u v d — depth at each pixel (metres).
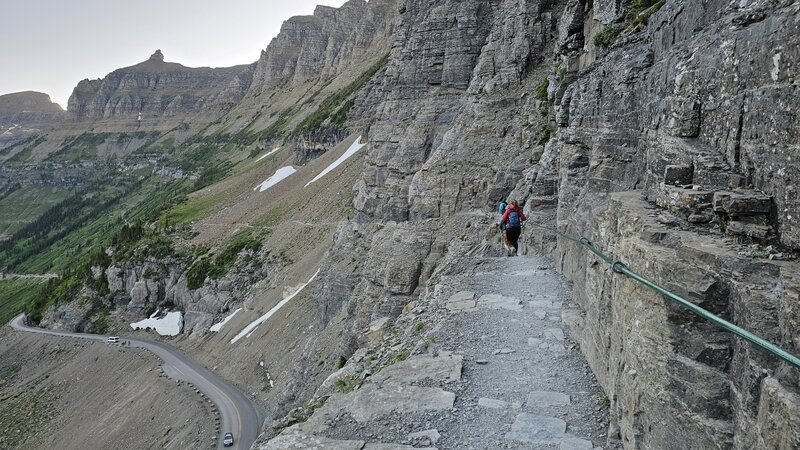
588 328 13.50
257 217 133.62
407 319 18.84
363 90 162.62
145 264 129.75
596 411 11.34
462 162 42.19
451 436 10.74
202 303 108.81
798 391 5.62
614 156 15.48
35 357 116.94
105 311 130.25
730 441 6.65
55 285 152.75
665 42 12.72
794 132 6.64
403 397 12.30
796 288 5.84
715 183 8.31
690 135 9.48
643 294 8.30
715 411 6.91
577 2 25.75
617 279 9.77
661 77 11.41
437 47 53.75
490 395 12.27
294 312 75.25
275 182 167.00
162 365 88.06
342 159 134.12
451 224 39.72
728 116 8.32
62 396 93.69
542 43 44.25
